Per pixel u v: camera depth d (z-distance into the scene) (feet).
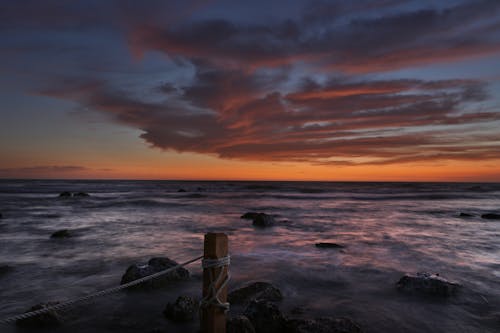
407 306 23.81
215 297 13.15
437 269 34.14
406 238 53.11
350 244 47.50
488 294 26.35
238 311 22.08
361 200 155.02
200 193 204.13
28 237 51.83
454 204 134.10
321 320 18.63
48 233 55.67
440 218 83.71
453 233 59.06
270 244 47.16
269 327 18.79
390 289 27.61
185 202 131.13
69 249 43.29
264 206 116.16
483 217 84.94
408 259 38.40
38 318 20.30
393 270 33.58
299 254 40.63
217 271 13.35
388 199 163.84
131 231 58.70
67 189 237.45
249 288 25.16
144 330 20.01
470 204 134.41
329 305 24.02
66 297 25.63
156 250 42.96
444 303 24.35
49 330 19.84
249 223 70.54
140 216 82.89
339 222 73.77
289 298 25.45
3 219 74.54
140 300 24.61
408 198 172.45
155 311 22.71
